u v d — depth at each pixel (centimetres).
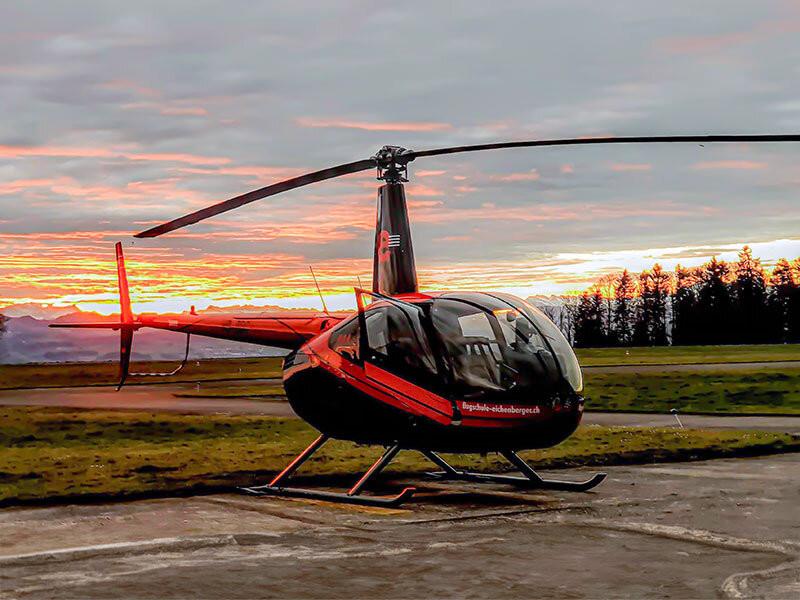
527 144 1211
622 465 1496
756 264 12600
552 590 726
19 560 819
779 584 739
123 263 1564
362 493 1240
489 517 1039
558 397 1128
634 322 12581
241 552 852
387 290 1280
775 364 5284
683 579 757
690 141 1130
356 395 1193
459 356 1127
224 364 10225
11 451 1631
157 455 1555
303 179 1275
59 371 8531
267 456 1554
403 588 732
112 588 729
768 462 1514
